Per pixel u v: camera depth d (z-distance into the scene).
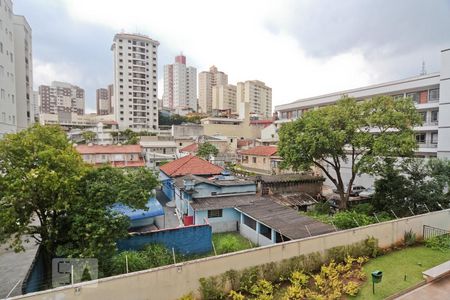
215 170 27.86
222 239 16.42
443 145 26.28
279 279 10.70
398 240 14.52
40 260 11.00
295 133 21.94
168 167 29.48
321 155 21.66
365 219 17.06
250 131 70.44
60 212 11.07
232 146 58.69
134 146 41.09
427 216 15.80
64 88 126.75
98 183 11.36
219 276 9.89
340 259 12.19
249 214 16.80
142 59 86.62
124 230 11.38
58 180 10.02
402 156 19.22
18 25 37.47
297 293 9.53
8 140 10.80
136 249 13.39
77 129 74.06
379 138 18.80
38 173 9.80
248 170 40.44
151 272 8.85
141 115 87.00
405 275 11.05
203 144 46.47
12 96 31.36
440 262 12.41
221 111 100.75
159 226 19.23
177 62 131.25
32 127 12.28
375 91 34.91
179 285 9.28
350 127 19.45
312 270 11.51
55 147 12.01
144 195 11.91
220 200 19.56
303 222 14.98
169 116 97.62
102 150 37.88
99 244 10.23
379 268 11.80
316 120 20.70
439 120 26.75
